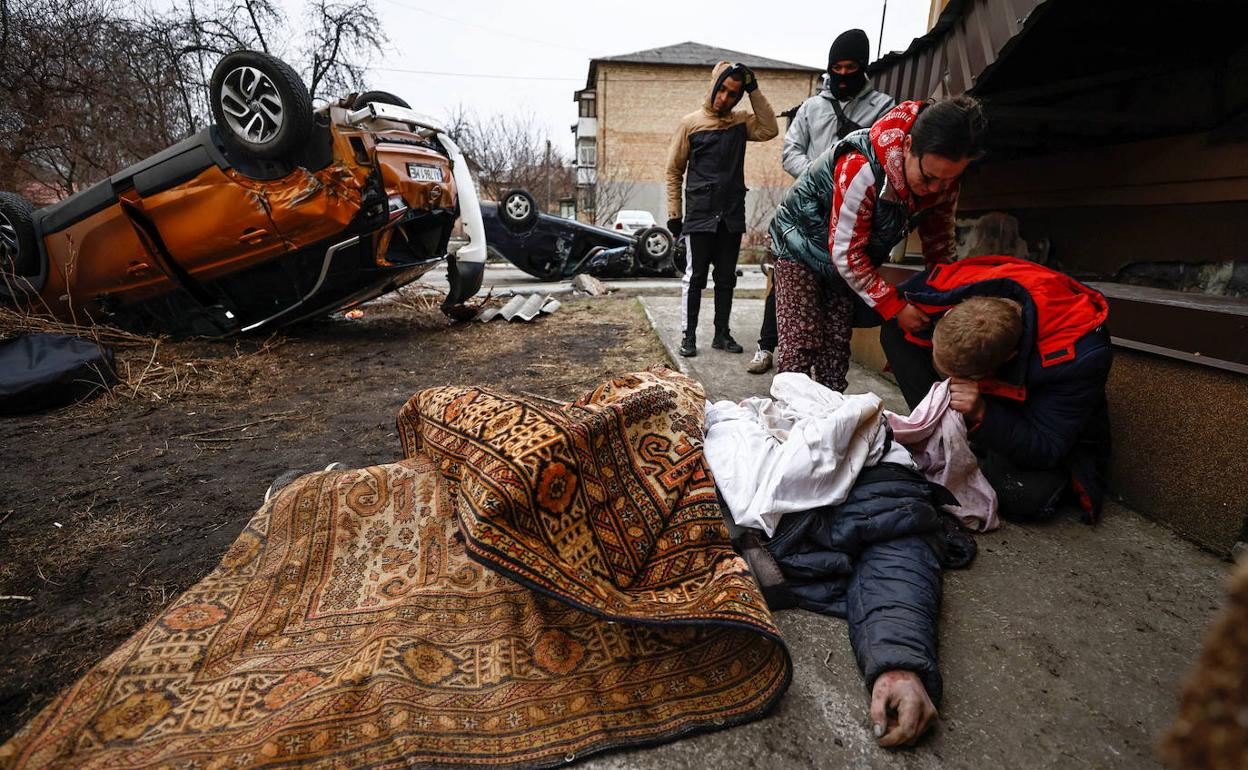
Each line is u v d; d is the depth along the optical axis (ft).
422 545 5.37
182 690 3.97
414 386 13.58
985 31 9.36
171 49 40.83
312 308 16.72
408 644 4.25
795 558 5.37
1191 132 10.25
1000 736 4.06
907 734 3.89
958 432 6.29
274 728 3.63
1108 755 3.92
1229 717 1.47
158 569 6.30
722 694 4.22
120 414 11.64
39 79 34.24
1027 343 6.12
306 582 5.03
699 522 4.99
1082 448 6.74
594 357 15.92
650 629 4.57
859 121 10.89
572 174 102.94
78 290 15.87
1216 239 10.02
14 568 6.31
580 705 4.03
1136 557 6.06
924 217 7.93
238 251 15.07
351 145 14.96
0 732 4.23
